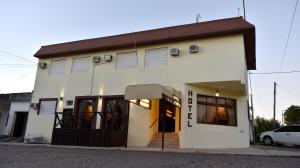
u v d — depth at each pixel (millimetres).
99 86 17172
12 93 21859
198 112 14930
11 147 12500
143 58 16266
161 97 11570
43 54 19266
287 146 17750
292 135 17266
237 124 15477
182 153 10789
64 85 18406
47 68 19422
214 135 14805
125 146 13375
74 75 18250
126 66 16781
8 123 21219
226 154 10555
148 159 8023
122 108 16156
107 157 8406
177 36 15148
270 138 18422
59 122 15477
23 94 21391
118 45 16703
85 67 18141
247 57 17078
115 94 16547
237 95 15953
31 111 18969
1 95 22328
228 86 14961
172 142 14602
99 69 17500
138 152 10805
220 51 14352
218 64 14219
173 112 16578
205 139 14570
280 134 17859
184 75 14914
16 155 8562
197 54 14867
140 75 16109
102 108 16609
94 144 13578
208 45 14727
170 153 10648
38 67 19719
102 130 13594
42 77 19391
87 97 17328
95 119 16547
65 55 18859
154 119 16094
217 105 15469
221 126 15125
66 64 18812
